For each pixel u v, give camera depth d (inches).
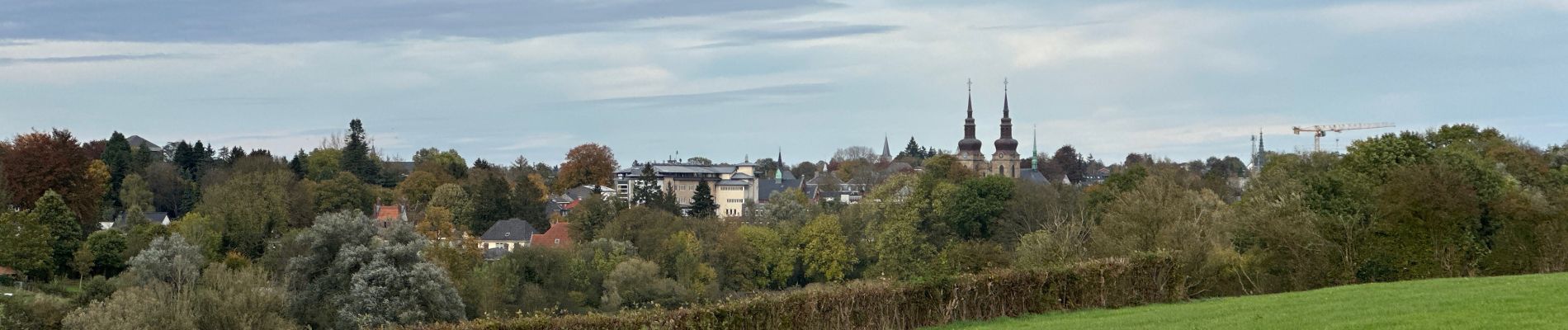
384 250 3223.4
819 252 6200.8
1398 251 2674.7
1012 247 5649.6
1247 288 2795.3
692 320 1590.8
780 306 1685.5
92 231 5841.5
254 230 5541.3
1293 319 1643.7
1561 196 2893.7
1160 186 4055.1
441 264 3939.5
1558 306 1567.4
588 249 5260.8
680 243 5866.1
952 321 1899.6
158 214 7500.0
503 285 4269.2
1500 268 2677.2
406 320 2960.1
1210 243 3070.9
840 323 1754.4
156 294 2876.5
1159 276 2181.3
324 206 7765.8
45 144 5949.8
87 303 3223.4
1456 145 3806.6
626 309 1755.7
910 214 6087.6
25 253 4333.2
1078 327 1755.7
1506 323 1448.1
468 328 1584.6
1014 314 1980.8
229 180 6456.7
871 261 6363.2
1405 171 2733.8
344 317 2987.2
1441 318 1531.7
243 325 2763.3
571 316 1627.7
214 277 3046.3
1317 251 2714.1
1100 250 3260.3
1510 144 4252.0
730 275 6067.9
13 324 2859.3
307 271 3257.9
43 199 4778.5
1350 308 1743.4
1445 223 2610.7
